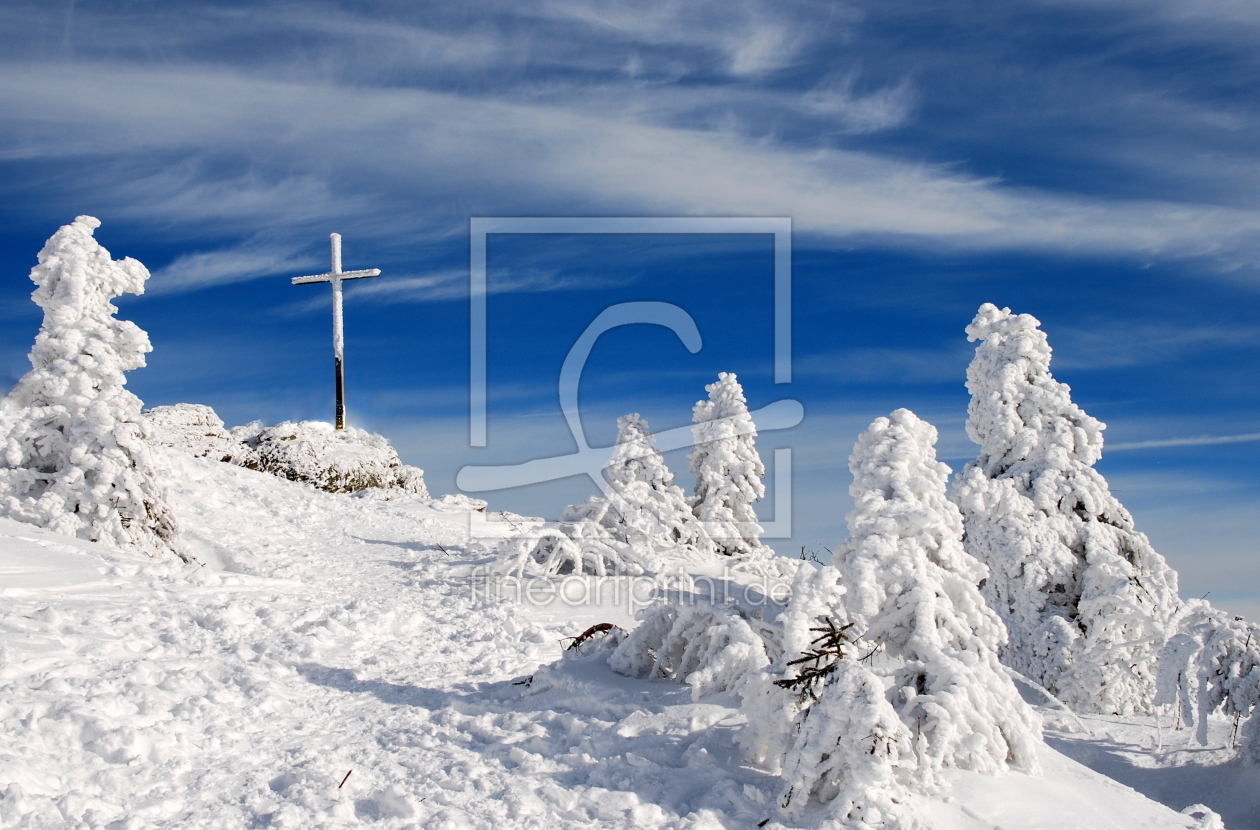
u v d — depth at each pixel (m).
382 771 6.30
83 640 8.39
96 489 15.19
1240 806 8.98
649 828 5.51
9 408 15.64
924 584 6.86
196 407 30.81
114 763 6.02
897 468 7.23
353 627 11.29
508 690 8.55
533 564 17.09
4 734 5.89
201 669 8.41
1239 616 10.56
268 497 24.09
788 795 5.68
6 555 11.70
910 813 5.39
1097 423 14.75
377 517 24.14
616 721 7.18
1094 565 13.30
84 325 16.31
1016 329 15.48
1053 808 5.68
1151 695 12.73
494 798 5.87
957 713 6.01
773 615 8.19
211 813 5.46
